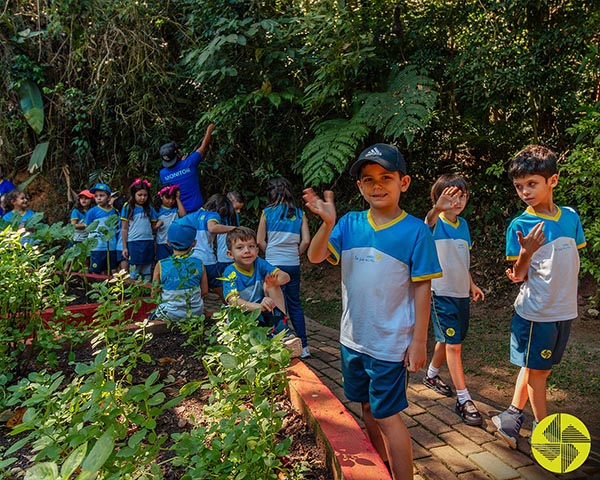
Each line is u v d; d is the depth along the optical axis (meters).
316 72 5.86
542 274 2.71
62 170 8.35
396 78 5.93
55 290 3.19
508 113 6.21
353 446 2.20
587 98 5.71
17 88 7.98
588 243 4.19
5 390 2.94
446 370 4.07
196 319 3.41
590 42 5.32
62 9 7.24
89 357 3.47
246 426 1.93
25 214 5.70
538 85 5.44
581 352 4.27
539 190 2.69
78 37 7.64
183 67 7.66
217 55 6.29
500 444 2.88
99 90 7.69
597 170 4.09
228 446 1.83
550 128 6.03
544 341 2.74
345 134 5.59
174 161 6.32
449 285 3.21
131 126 8.09
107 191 6.29
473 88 5.85
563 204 4.38
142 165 8.20
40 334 3.02
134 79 7.59
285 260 4.18
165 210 6.28
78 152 8.09
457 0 6.09
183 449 1.93
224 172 7.65
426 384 3.62
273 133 6.96
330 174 5.49
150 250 6.27
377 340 2.18
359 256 2.23
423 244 2.12
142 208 6.21
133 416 1.89
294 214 4.24
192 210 6.32
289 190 4.31
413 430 3.04
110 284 4.02
